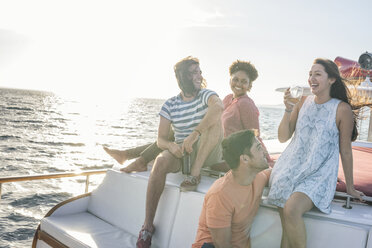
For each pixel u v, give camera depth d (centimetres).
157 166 254
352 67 448
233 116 305
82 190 3306
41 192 3148
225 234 189
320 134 194
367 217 188
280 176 201
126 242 258
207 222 191
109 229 282
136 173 297
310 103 205
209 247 192
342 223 185
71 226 283
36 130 8506
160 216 255
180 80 273
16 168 4378
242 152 182
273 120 13538
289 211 184
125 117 15250
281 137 217
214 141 263
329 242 185
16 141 6575
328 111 195
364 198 202
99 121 12438
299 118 207
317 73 195
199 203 235
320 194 189
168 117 283
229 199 187
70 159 5222
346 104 192
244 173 186
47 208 2748
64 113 15125
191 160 276
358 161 339
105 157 5516
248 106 302
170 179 274
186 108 276
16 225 2364
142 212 272
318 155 192
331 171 193
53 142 6794
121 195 294
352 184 201
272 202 201
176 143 281
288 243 194
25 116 12188
